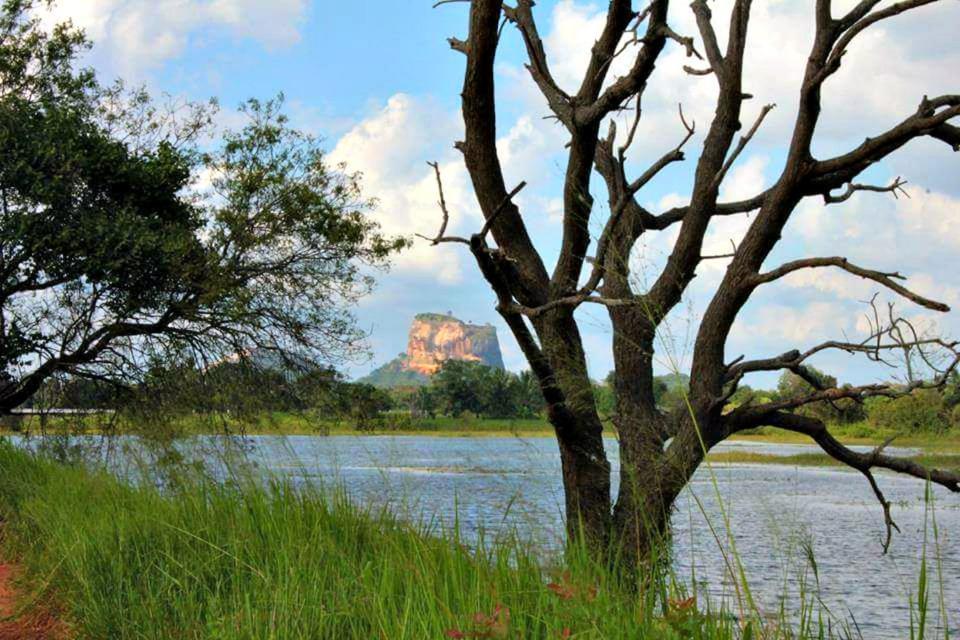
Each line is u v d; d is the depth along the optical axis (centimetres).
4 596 711
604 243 540
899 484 2956
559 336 644
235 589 547
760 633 345
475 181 667
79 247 1391
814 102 601
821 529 1703
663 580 412
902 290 530
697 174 668
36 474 1253
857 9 579
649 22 562
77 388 1538
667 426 646
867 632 842
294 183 1677
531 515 468
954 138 623
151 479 849
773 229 640
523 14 692
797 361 635
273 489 711
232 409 1389
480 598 433
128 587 597
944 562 1145
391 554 542
